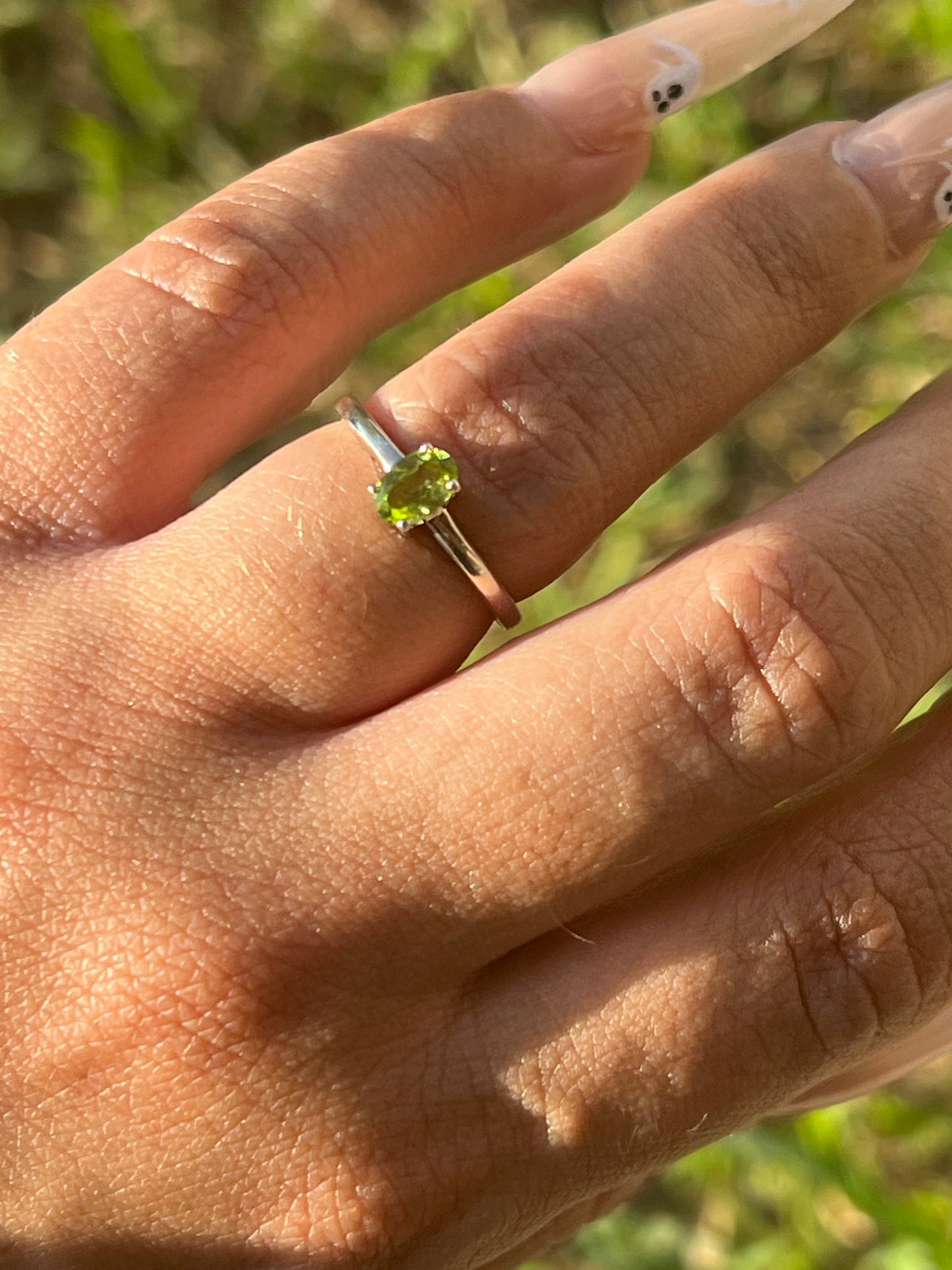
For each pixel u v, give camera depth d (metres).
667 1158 0.10
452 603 0.10
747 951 0.10
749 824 0.10
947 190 0.11
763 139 0.21
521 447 0.10
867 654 0.10
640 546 0.20
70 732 0.10
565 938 0.10
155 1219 0.10
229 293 0.11
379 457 0.10
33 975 0.10
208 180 0.22
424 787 0.10
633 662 0.10
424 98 0.22
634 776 0.10
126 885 0.10
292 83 0.22
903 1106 0.17
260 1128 0.10
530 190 0.12
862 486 0.10
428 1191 0.10
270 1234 0.10
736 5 0.12
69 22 0.23
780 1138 0.16
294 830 0.10
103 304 0.11
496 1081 0.10
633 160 0.12
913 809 0.10
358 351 0.12
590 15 0.21
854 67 0.20
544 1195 0.10
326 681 0.10
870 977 0.10
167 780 0.10
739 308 0.11
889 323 0.20
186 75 0.22
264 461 0.11
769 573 0.10
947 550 0.10
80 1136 0.10
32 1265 0.10
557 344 0.10
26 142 0.23
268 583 0.10
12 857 0.10
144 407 0.11
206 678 0.10
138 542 0.11
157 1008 0.10
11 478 0.11
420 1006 0.10
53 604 0.11
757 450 0.20
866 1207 0.16
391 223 0.11
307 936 0.10
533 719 0.10
